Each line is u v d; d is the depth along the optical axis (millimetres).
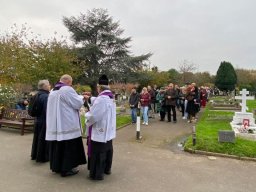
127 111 12391
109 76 23812
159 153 5426
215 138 5969
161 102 9898
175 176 4164
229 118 10172
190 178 4102
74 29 24797
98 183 3797
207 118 10453
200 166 4680
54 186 3660
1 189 3535
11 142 5973
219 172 4406
